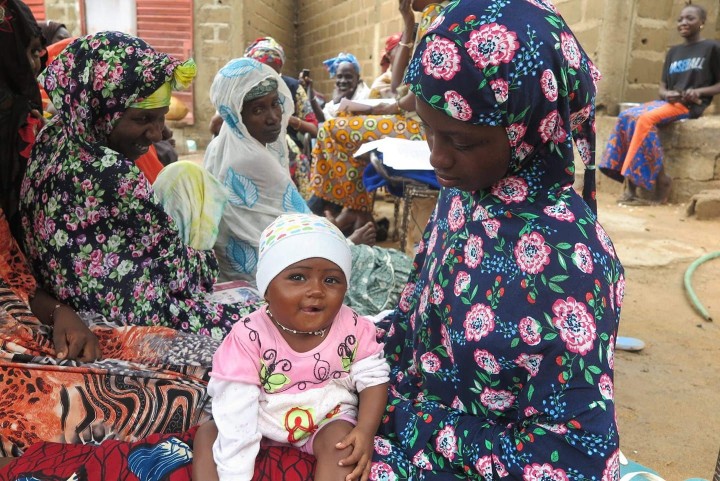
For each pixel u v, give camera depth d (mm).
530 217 1149
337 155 4336
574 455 1070
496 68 1038
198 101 10398
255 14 11375
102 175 1826
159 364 1697
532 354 1109
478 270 1198
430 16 3277
